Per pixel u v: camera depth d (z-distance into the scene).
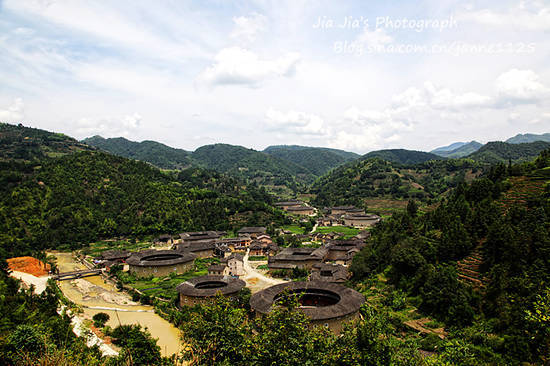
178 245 136.75
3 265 100.19
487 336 44.75
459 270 64.44
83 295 87.75
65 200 162.25
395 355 30.42
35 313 52.69
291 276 99.38
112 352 51.59
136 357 42.97
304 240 156.25
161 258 113.62
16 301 58.25
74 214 158.50
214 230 179.50
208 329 28.70
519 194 80.12
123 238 162.25
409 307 61.75
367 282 79.50
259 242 146.38
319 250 117.31
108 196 178.50
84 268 117.69
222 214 191.38
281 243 148.50
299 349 25.47
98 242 154.25
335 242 131.25
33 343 37.47
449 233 72.56
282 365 24.58
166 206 178.62
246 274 104.25
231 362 27.70
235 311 31.28
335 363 26.97
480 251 67.44
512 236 58.25
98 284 100.19
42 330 44.12
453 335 48.75
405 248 76.06
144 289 89.62
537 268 51.75
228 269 106.31
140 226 165.38
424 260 70.38
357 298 61.28
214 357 28.02
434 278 60.19
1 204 145.88
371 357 28.86
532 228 60.16
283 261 109.12
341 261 114.06
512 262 56.09
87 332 54.94
